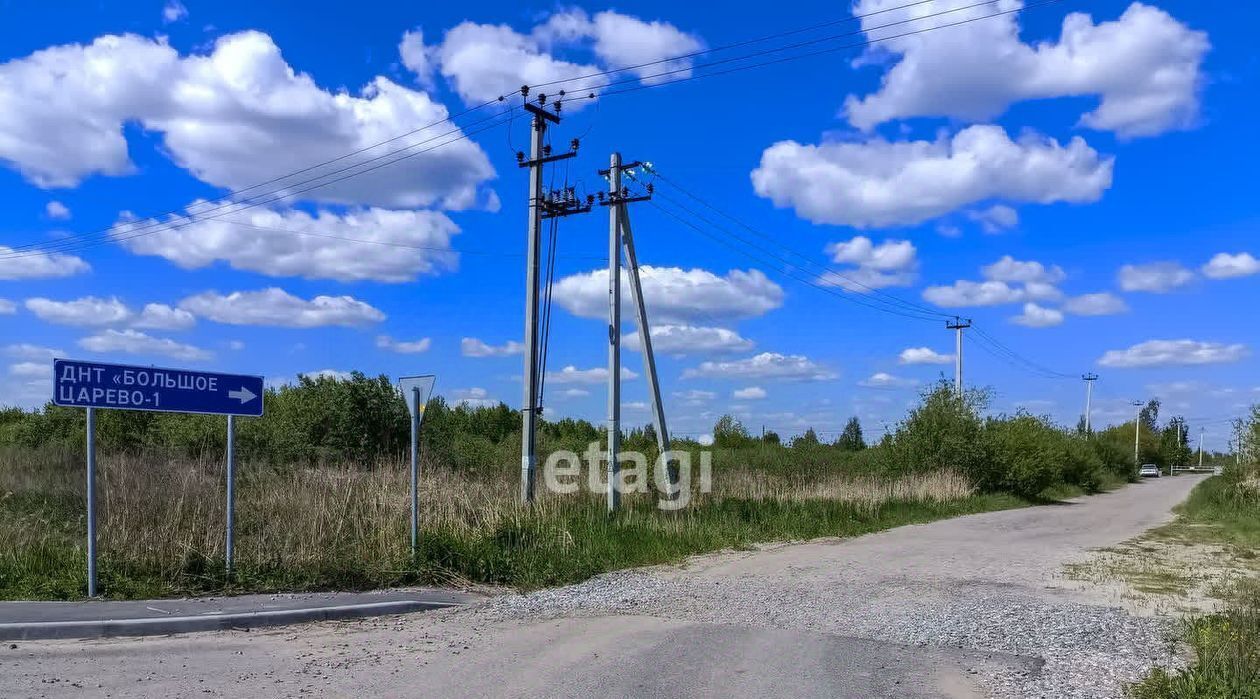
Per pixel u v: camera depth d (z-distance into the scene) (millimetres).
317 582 11008
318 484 14336
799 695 6410
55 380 9227
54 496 15195
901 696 6426
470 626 9133
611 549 14961
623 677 6875
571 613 10008
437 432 30078
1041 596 11523
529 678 6809
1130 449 83750
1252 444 32156
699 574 13562
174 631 8297
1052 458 41438
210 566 10531
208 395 10539
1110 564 15422
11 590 9375
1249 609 9391
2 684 6230
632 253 22969
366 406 27422
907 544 18891
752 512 21281
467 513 14625
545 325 20125
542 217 20109
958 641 8422
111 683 6367
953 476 35875
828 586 12219
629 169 21812
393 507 13734
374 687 6461
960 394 40594
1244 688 6355
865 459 41094
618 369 21094
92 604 9047
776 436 52875
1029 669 7293
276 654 7547
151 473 15672
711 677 6910
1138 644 8281
